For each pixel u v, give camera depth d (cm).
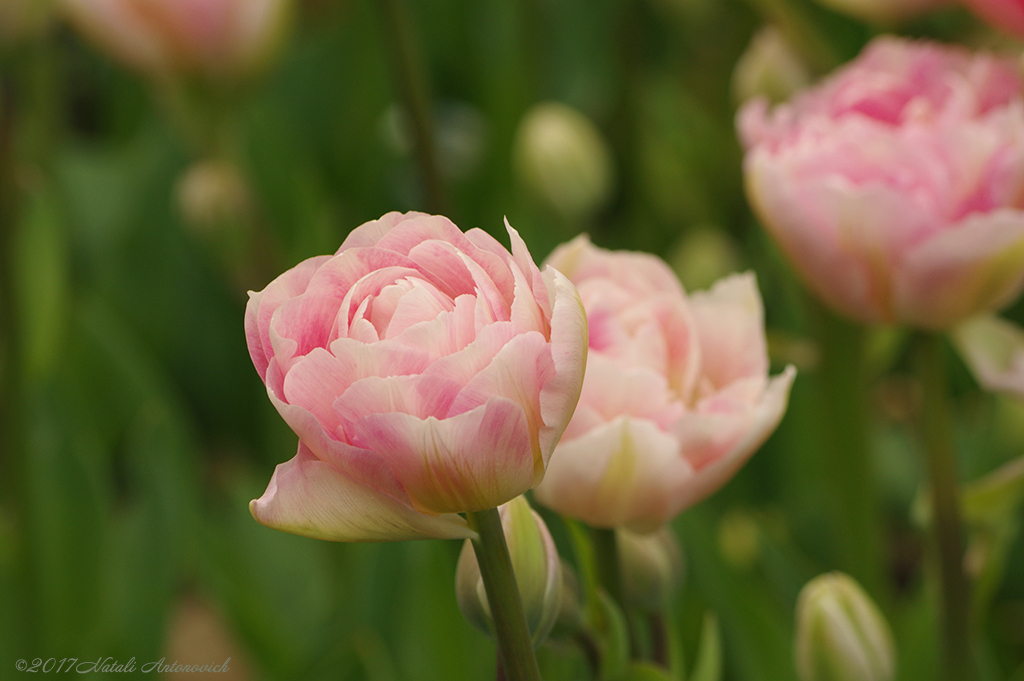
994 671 132
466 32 249
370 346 89
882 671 107
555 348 89
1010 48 141
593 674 101
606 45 254
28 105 188
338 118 240
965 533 116
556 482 99
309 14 284
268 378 89
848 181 107
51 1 126
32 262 164
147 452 149
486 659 145
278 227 196
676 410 100
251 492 182
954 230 104
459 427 89
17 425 135
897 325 107
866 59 118
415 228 91
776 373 175
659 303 102
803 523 174
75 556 160
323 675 126
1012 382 114
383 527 90
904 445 199
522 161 179
